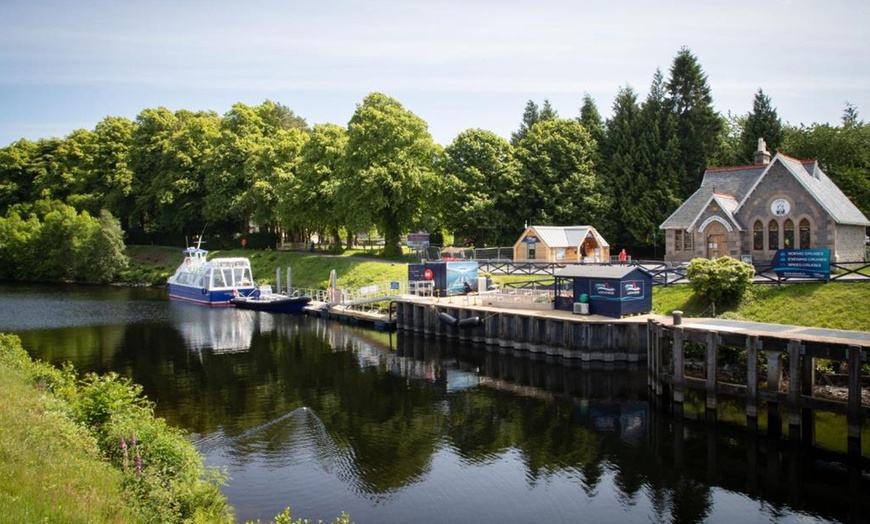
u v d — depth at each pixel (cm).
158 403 2750
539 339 3594
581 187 6675
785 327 2589
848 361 2052
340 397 2877
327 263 6738
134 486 1339
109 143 9519
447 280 4747
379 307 5209
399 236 6919
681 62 7062
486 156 6794
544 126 7194
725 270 3388
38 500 1050
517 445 2264
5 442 1262
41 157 10225
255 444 2238
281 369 3434
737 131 8312
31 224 9012
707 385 2422
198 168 8588
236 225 9125
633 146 6912
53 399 1750
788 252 3453
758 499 1831
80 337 4375
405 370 3419
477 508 1773
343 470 2017
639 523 1700
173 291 6862
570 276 3691
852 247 4447
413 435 2361
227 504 1730
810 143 6525
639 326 3306
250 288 6234
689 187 6825
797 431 2178
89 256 8381
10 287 7869
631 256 6994
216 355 3794
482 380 3197
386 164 6325
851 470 2000
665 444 2255
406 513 1733
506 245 6750
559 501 1825
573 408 2700
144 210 9269
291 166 7775
